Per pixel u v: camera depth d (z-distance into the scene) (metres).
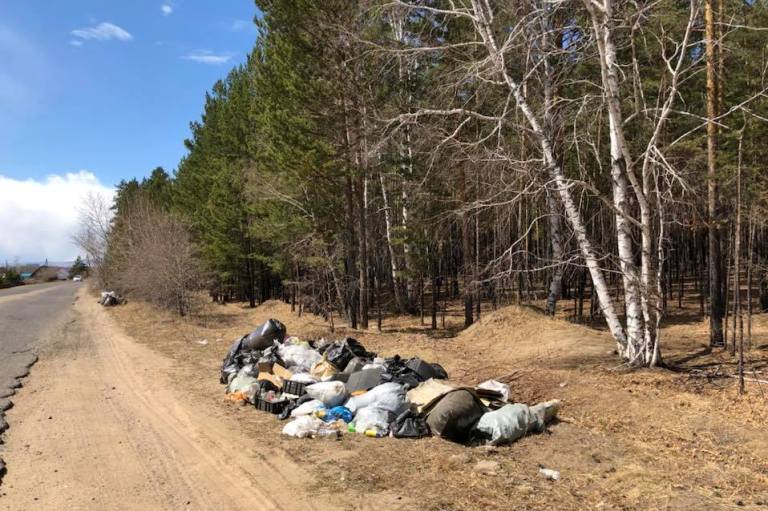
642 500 4.87
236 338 16.86
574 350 12.03
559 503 4.79
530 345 13.27
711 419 7.02
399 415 6.92
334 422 7.05
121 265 32.75
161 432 7.05
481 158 11.60
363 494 4.94
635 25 9.63
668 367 9.90
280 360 9.62
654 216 11.16
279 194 20.39
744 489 5.16
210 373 11.20
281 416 7.57
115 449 6.39
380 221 23.69
